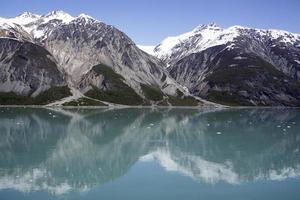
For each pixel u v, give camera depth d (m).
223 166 52.81
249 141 77.00
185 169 50.78
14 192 40.06
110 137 82.19
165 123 117.38
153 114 169.12
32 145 69.88
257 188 41.97
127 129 98.00
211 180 45.25
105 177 46.31
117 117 143.62
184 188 41.81
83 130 94.94
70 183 43.66
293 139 80.50
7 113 162.25
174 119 136.25
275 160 57.69
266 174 48.44
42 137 80.75
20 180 44.69
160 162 55.22
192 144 72.56
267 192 40.56
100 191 40.62
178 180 44.97
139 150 65.50
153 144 72.38
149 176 46.91
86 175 47.41
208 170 50.38
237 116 159.25
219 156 60.25
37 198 38.22
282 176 47.50
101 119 131.75
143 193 40.09
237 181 44.81
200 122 122.69
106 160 56.44
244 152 64.19
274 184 43.59
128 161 55.88
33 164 53.31
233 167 52.28
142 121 124.56
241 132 92.75
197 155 60.84
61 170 50.00
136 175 47.34
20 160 56.03
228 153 63.12
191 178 45.94
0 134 84.25
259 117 154.75
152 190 41.06
